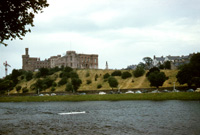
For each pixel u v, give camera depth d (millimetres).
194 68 96875
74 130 20688
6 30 14750
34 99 80375
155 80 109125
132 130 20125
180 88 102562
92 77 168000
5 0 13516
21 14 14531
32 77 185750
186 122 23969
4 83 144000
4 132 20234
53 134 18922
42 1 14273
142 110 37938
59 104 59688
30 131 20562
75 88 127688
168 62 165500
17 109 47781
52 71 190125
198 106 41438
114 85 122000
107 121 26438
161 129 20281
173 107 41031
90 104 56188
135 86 133750
